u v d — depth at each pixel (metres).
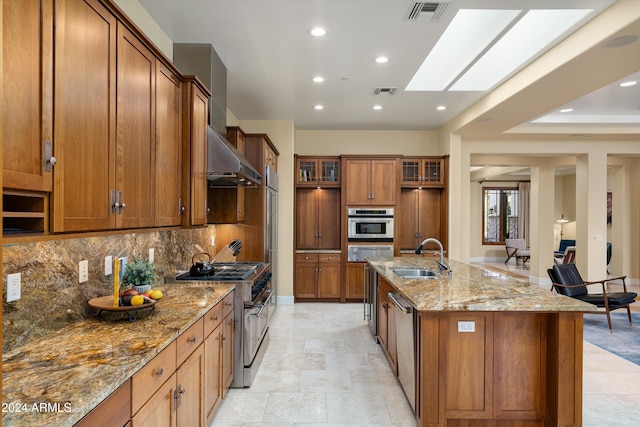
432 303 2.31
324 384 3.13
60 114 1.36
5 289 1.47
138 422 1.38
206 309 2.19
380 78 4.07
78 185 1.47
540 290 2.70
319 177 6.25
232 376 2.99
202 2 2.61
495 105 4.37
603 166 6.53
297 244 6.43
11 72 1.14
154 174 2.18
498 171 9.97
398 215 6.09
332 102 4.95
